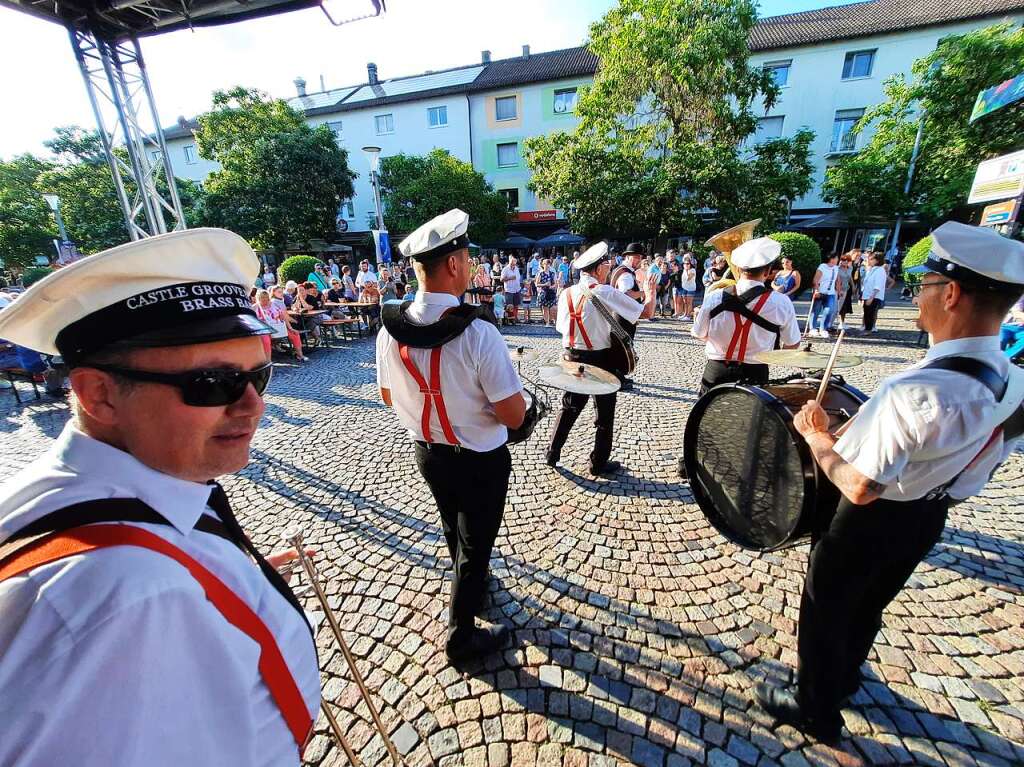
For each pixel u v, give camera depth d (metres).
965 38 13.27
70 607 0.46
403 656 2.08
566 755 1.65
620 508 3.18
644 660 2.02
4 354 6.13
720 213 14.84
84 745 0.44
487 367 1.65
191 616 0.53
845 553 1.37
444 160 20.50
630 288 4.32
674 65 13.48
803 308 12.09
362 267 12.24
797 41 17.77
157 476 0.62
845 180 15.53
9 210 22.33
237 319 0.65
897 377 1.15
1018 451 3.87
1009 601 2.30
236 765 0.57
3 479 4.21
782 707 1.73
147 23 5.18
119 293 0.59
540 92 21.75
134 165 5.86
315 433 4.77
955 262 1.08
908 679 1.90
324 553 2.83
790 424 1.64
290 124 19.47
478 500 1.85
